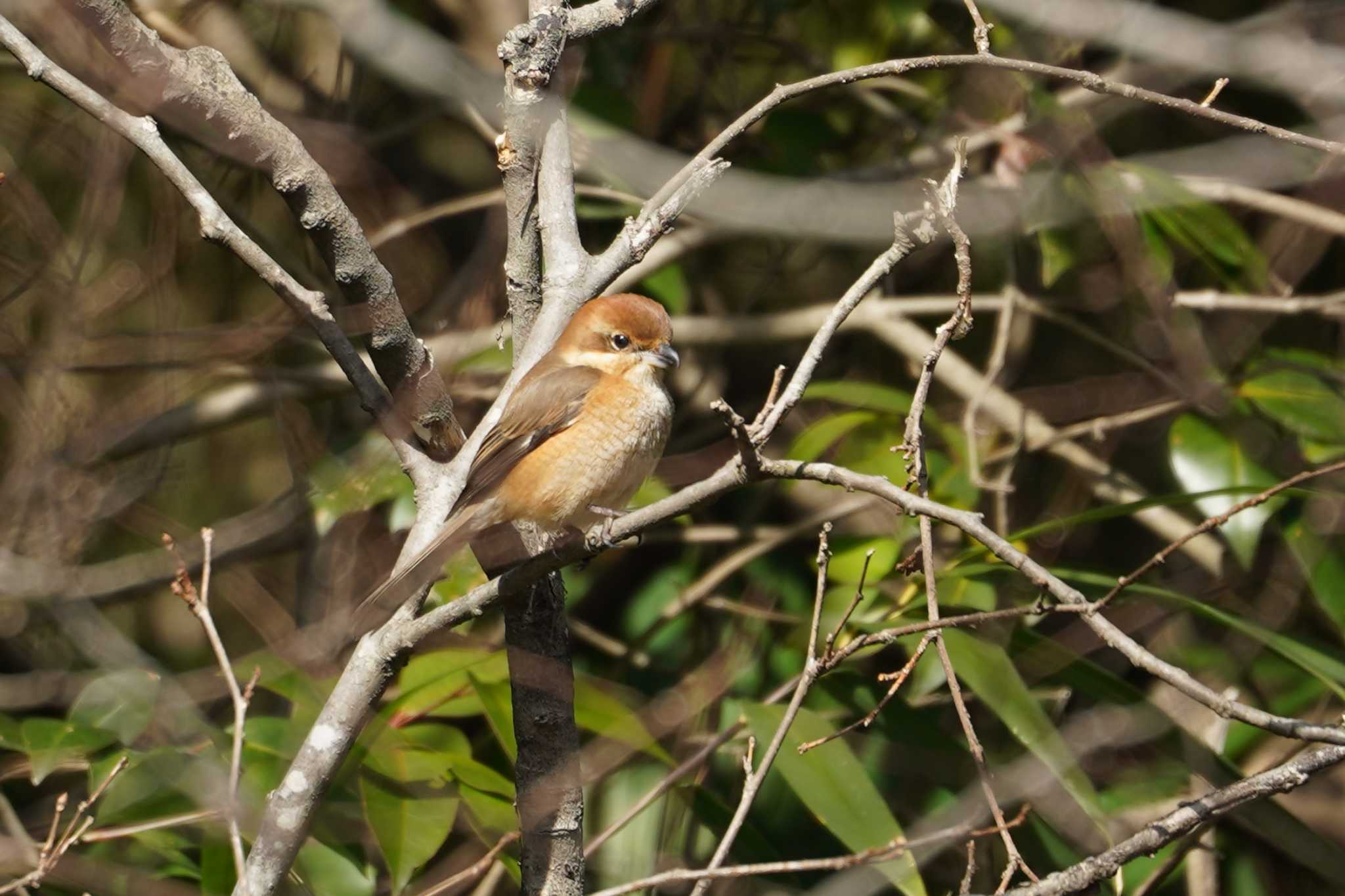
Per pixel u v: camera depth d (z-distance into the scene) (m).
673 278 12.17
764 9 12.64
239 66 13.04
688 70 13.34
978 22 6.97
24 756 10.20
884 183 11.86
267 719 8.73
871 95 12.40
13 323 12.63
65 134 12.98
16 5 10.32
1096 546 11.95
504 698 8.66
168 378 12.84
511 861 8.24
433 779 8.40
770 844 9.52
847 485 5.32
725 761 10.70
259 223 13.47
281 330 12.14
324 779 6.63
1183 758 9.78
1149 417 11.52
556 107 7.48
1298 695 10.51
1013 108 11.73
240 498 14.10
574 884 6.96
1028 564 5.13
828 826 8.00
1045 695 10.34
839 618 9.77
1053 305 12.41
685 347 12.51
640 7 7.57
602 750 9.11
